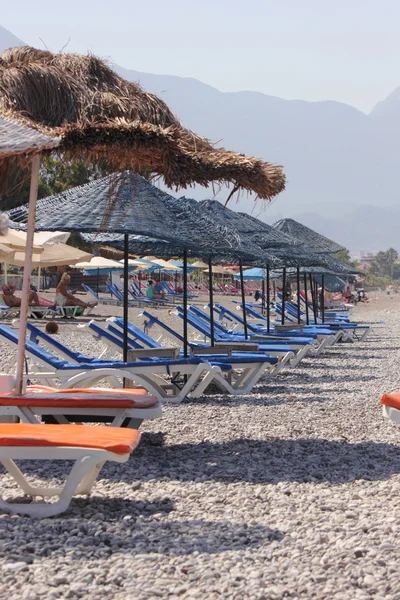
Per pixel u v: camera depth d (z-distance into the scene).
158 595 5.54
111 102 10.18
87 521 7.29
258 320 35.62
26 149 7.65
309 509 7.89
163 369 14.09
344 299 72.94
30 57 10.62
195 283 84.38
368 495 8.50
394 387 18.17
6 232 7.27
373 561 6.28
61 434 7.52
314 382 18.84
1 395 9.90
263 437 11.62
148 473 9.30
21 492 8.23
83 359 14.45
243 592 5.61
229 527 7.22
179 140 10.08
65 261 24.69
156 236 12.37
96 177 13.52
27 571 5.96
